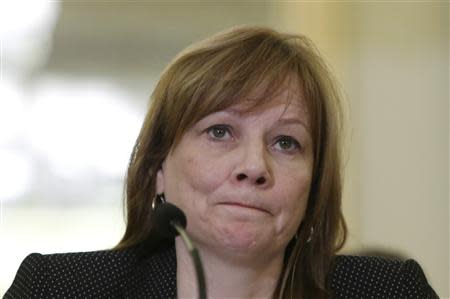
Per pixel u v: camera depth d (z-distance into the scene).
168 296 4.05
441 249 10.41
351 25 10.72
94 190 10.94
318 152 3.84
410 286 4.15
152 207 4.04
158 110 3.77
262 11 11.31
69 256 4.25
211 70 3.59
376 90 10.59
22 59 10.98
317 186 3.91
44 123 10.94
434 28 10.49
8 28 10.94
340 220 4.03
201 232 3.53
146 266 4.22
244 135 3.55
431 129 10.48
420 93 10.51
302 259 3.98
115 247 4.28
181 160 3.60
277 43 3.76
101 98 11.12
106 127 11.03
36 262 4.19
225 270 3.64
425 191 10.46
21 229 10.80
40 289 4.09
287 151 3.64
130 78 11.19
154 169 3.91
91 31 11.13
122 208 4.19
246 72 3.57
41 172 10.87
